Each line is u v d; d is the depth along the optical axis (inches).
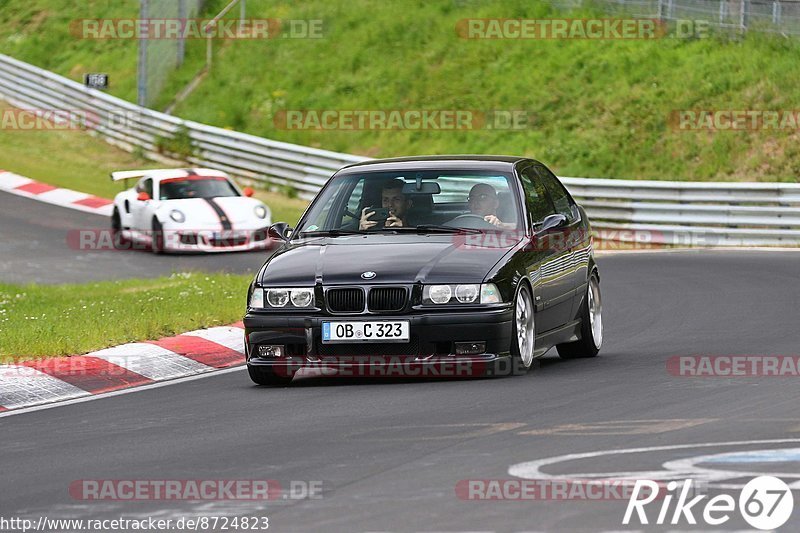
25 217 3088.1
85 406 1111.6
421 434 893.2
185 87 4424.2
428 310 1106.1
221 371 1302.9
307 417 989.2
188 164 3875.5
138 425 997.2
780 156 3238.2
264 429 948.0
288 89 4269.2
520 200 1232.2
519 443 845.2
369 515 673.0
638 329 1536.7
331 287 1119.6
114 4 5128.0
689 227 2847.0
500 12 4293.8
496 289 1116.5
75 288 2078.0
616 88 3722.9
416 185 1248.8
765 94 3476.9
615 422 910.4
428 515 666.8
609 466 764.0
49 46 4982.8
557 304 1248.8
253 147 3698.3
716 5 3900.1
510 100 3868.1
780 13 3789.4
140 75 4094.5
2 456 892.6
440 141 3811.5
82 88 4207.7
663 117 3523.6
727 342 1366.9
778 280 2000.5
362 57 4323.3
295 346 1136.2
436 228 1205.1
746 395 1016.9
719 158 3302.2
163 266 2427.4
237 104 4259.4
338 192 1268.5
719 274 2123.5
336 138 3961.6
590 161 3464.6
